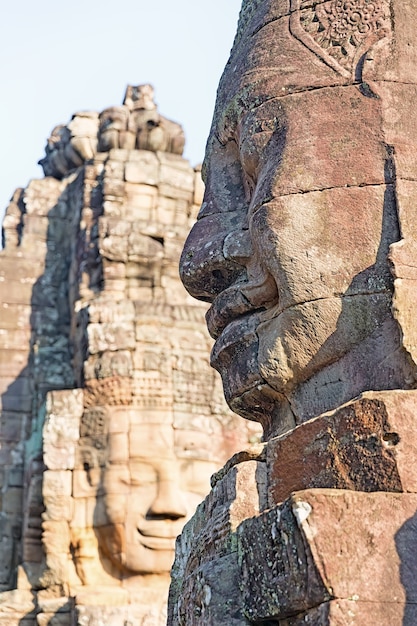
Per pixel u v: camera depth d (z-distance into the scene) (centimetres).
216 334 610
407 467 477
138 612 1376
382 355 525
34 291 1695
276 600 470
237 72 612
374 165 550
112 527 1420
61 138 1800
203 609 507
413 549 457
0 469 1574
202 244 607
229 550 517
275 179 557
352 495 464
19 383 1633
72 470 1463
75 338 1623
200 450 1475
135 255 1614
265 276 565
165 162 1709
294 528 463
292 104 575
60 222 1756
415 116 561
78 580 1422
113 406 1482
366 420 491
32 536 1482
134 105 1761
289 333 547
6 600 1436
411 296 521
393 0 587
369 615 443
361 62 572
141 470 1448
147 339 1518
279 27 602
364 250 538
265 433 598
